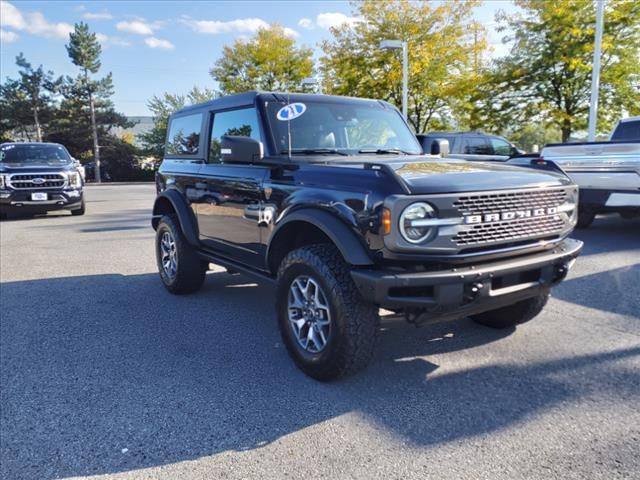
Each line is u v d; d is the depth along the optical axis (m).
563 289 5.37
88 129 48.44
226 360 3.77
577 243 3.61
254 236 4.06
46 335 4.36
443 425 2.81
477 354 3.77
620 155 7.61
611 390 3.16
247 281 6.14
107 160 49.78
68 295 5.63
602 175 7.89
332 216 3.17
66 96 48.97
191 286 5.48
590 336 4.06
